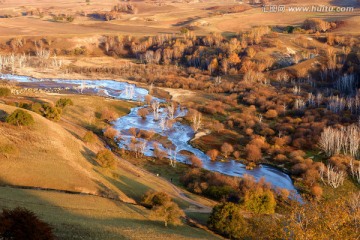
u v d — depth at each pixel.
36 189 58.56
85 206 55.47
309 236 37.81
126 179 78.44
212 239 56.16
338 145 105.88
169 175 94.94
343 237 38.06
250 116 137.12
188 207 72.69
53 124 90.75
